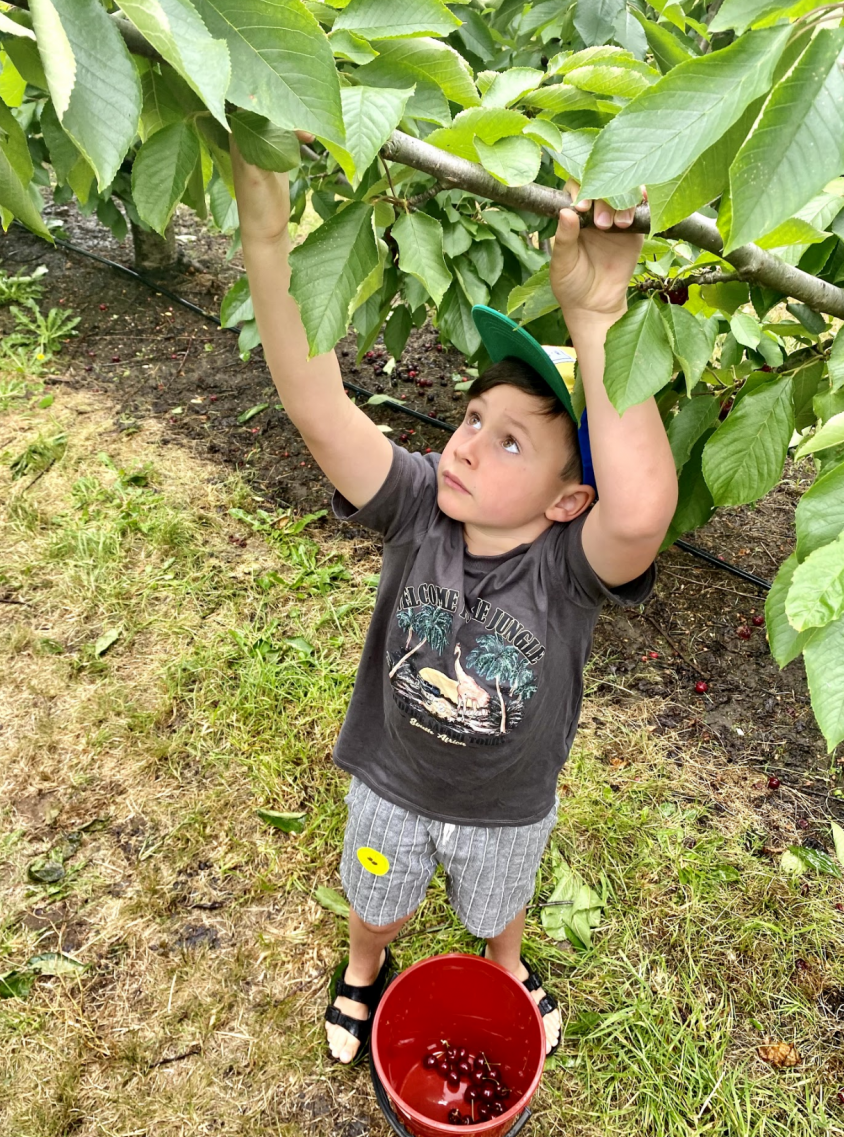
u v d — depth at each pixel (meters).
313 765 2.40
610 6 1.84
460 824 1.44
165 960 1.98
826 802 2.40
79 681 2.61
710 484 1.32
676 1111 1.75
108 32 0.53
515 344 1.22
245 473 3.51
